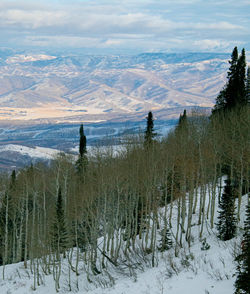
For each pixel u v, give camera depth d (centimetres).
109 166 4344
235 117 4838
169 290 2700
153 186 4072
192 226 4453
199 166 4434
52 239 4128
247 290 2030
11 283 4456
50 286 4100
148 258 3772
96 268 3994
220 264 2794
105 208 4012
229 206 3428
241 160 3975
